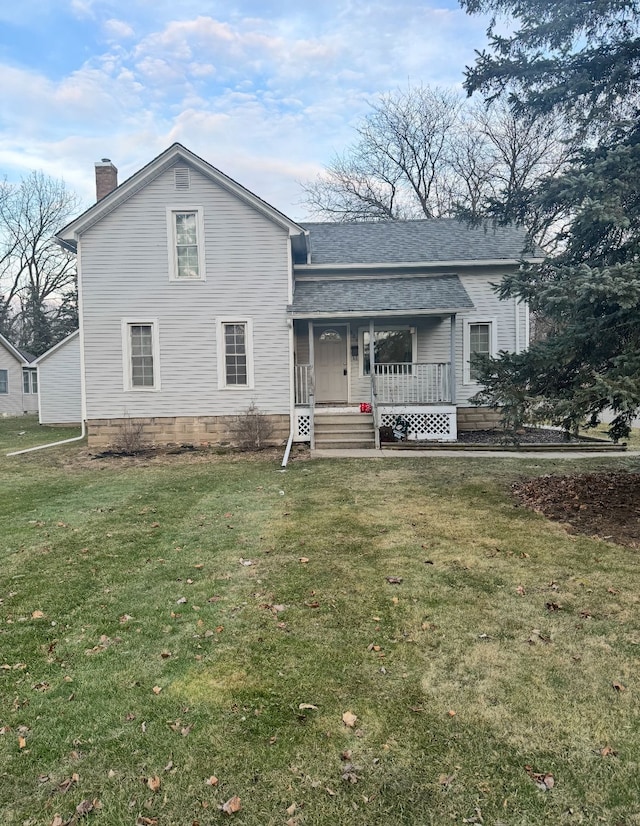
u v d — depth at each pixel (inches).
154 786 86.7
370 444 468.4
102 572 182.4
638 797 82.7
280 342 501.7
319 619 143.5
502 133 1067.9
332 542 208.2
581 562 180.1
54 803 84.2
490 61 265.9
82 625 144.0
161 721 102.8
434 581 167.6
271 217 490.9
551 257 272.8
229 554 197.5
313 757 92.3
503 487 301.0
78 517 255.9
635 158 224.8
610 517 229.0
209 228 494.0
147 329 503.5
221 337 501.7
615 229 237.6
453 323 484.4
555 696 107.5
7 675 120.3
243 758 92.4
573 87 253.4
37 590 167.8
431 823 78.7
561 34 258.8
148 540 217.6
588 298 216.7
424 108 1171.9
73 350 781.3
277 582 169.5
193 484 332.8
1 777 89.6
